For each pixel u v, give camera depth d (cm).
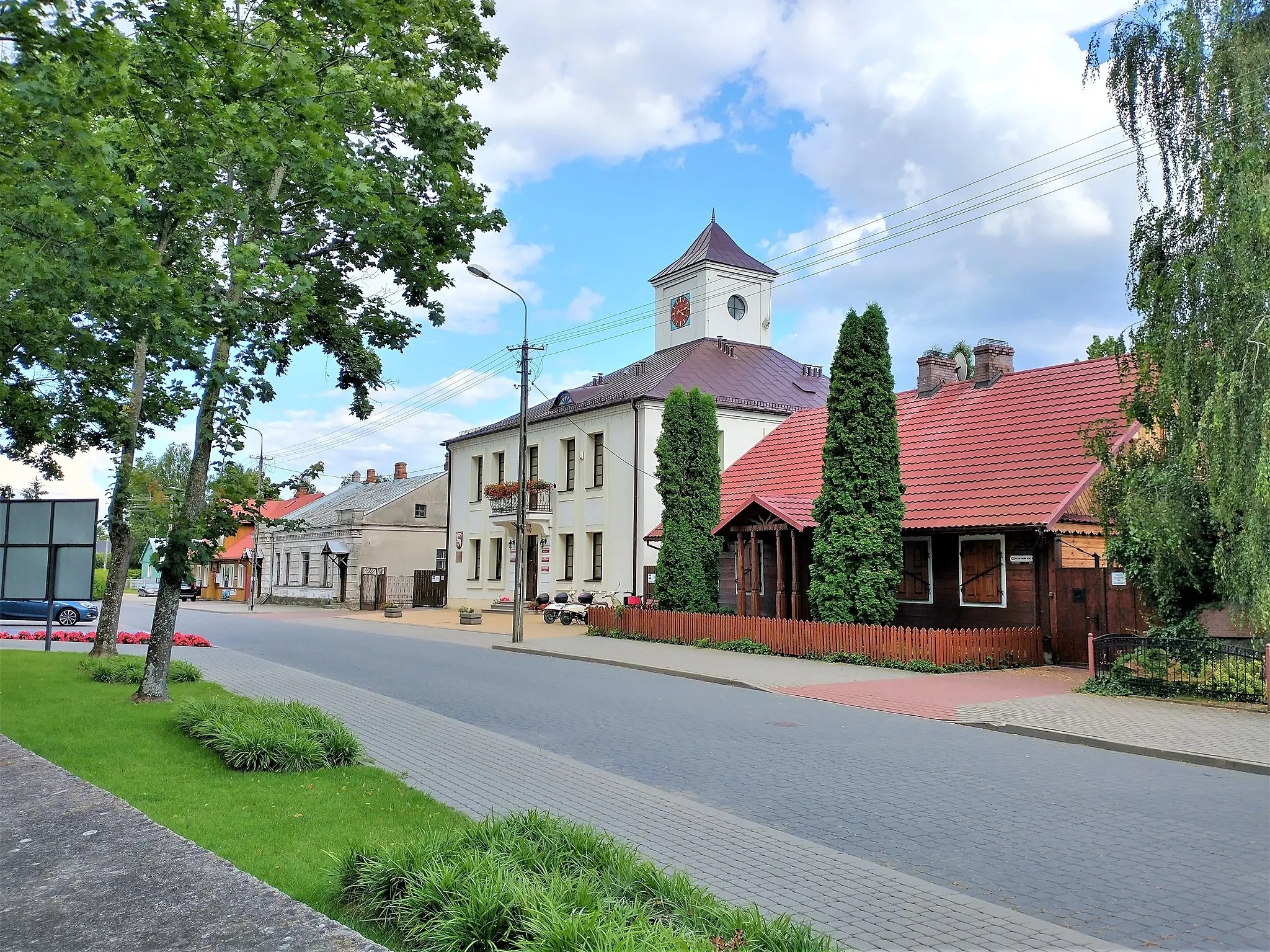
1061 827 729
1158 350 1384
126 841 516
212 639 2611
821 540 2083
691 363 3728
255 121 958
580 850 555
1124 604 1794
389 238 1455
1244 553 1225
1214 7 1334
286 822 674
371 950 365
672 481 2616
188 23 892
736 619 2225
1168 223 1420
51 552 1898
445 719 1207
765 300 4306
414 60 1491
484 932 425
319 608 4862
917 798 826
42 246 866
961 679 1655
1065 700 1390
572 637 2680
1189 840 693
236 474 1225
